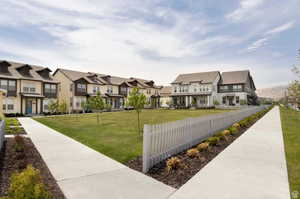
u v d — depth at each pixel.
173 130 6.05
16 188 2.61
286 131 10.52
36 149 6.55
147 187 3.59
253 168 4.64
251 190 3.45
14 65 28.25
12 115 24.28
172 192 3.38
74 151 6.31
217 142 7.37
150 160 4.73
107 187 3.57
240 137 8.69
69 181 3.84
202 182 3.82
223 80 44.34
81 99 33.91
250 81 50.19
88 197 3.15
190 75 46.31
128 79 47.16
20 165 4.58
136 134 9.76
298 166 4.78
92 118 20.12
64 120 17.92
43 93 29.25
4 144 7.12
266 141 7.82
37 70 29.55
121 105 41.75
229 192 3.37
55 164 4.95
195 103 41.09
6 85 25.12
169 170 4.52
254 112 24.42
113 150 6.48
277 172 4.36
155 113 27.81
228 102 42.91
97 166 4.83
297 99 18.03
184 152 6.38
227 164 4.95
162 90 56.22
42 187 2.72
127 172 4.43
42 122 16.03
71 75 34.53
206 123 8.92
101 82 38.12
